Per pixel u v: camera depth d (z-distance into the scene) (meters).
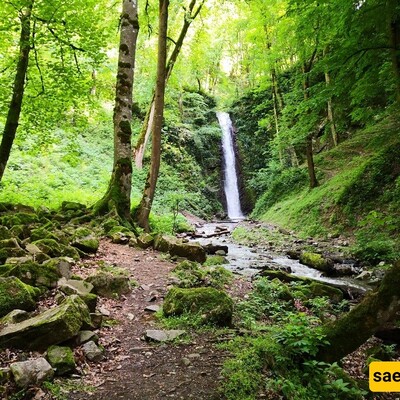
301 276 9.55
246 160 34.84
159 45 13.77
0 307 4.48
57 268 5.85
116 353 4.29
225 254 12.59
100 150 24.84
